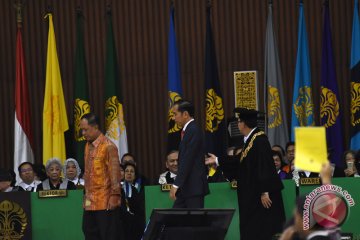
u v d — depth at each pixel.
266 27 18.73
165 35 18.97
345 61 18.77
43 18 18.77
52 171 14.84
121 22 18.98
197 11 18.95
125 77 18.98
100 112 18.88
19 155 17.52
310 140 5.79
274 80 17.84
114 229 12.41
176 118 12.75
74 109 17.56
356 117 17.44
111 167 12.41
